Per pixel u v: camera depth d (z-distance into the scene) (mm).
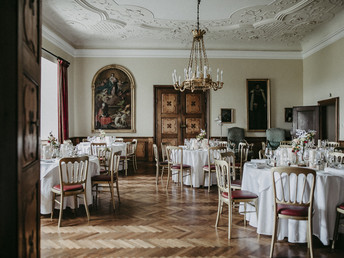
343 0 6516
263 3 6613
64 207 4297
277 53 10094
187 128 10109
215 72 10008
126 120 9875
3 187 1165
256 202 3570
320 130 8977
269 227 3391
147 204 4930
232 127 9922
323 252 3059
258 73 10102
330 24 8023
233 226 3836
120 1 6508
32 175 1529
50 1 6438
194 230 3684
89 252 3025
